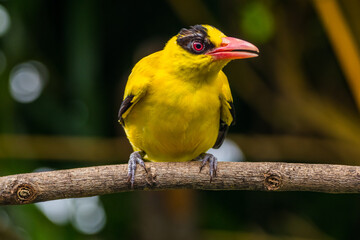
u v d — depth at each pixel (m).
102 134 11.86
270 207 12.31
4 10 11.62
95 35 11.47
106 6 12.23
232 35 12.27
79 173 7.30
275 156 11.94
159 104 8.37
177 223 10.80
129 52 12.45
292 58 12.13
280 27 12.07
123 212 11.72
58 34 12.13
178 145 8.74
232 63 12.22
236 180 7.53
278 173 7.38
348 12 11.83
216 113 8.69
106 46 12.43
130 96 8.49
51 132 11.91
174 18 12.47
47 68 12.06
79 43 11.31
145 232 10.83
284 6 12.05
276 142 11.91
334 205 12.12
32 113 11.92
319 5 10.95
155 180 7.52
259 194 12.34
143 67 8.66
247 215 12.23
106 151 11.55
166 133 8.54
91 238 11.38
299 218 12.14
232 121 9.34
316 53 12.38
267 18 11.45
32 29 11.91
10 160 11.25
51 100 12.02
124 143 11.52
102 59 12.26
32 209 10.52
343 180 7.29
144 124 8.62
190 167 7.64
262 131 12.43
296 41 12.15
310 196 12.27
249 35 11.62
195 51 8.29
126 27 12.49
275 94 12.27
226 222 11.87
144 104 8.50
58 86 12.09
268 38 11.73
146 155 9.35
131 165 7.54
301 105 12.01
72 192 7.25
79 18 11.38
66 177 7.23
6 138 11.31
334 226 12.02
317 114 11.91
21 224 10.47
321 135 11.94
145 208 10.89
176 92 8.30
